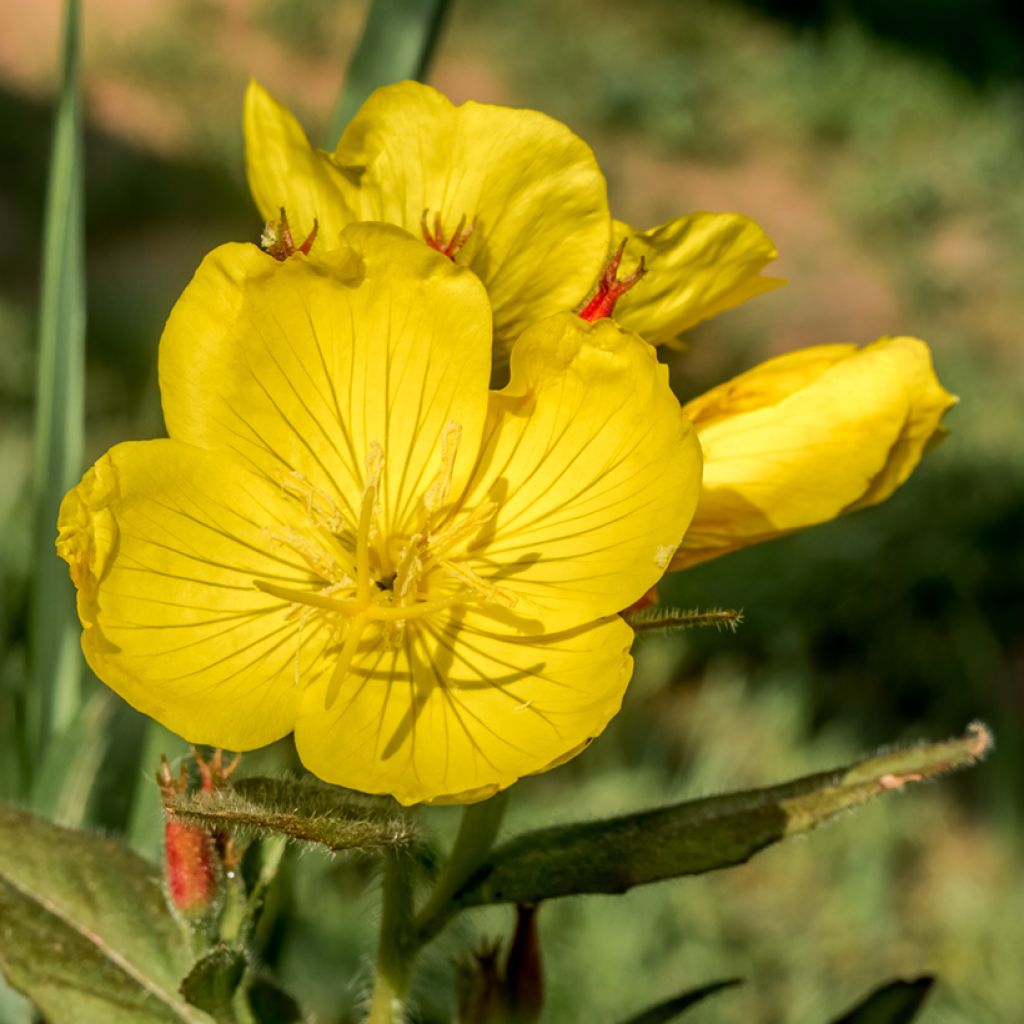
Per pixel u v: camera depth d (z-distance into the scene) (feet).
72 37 1.12
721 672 2.13
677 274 0.91
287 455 0.90
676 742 1.98
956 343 3.40
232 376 0.88
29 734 1.13
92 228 3.32
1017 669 2.33
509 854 0.91
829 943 1.68
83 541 0.86
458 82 4.50
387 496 0.91
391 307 0.89
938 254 3.93
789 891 1.73
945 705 2.21
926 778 0.91
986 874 1.87
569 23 4.91
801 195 4.24
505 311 0.91
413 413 0.90
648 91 4.49
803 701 2.07
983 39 5.17
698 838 0.91
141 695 0.86
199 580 0.88
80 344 1.14
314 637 0.89
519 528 0.90
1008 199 4.20
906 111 4.65
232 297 0.88
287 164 0.91
